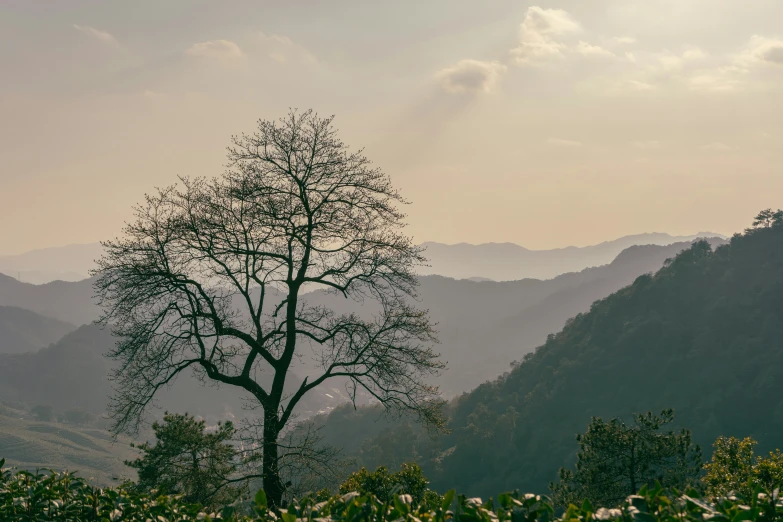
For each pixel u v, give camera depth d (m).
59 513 5.38
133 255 13.91
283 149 14.88
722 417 129.00
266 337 14.84
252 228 14.49
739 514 3.82
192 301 13.85
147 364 13.71
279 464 13.77
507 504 4.24
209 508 12.11
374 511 4.23
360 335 14.95
